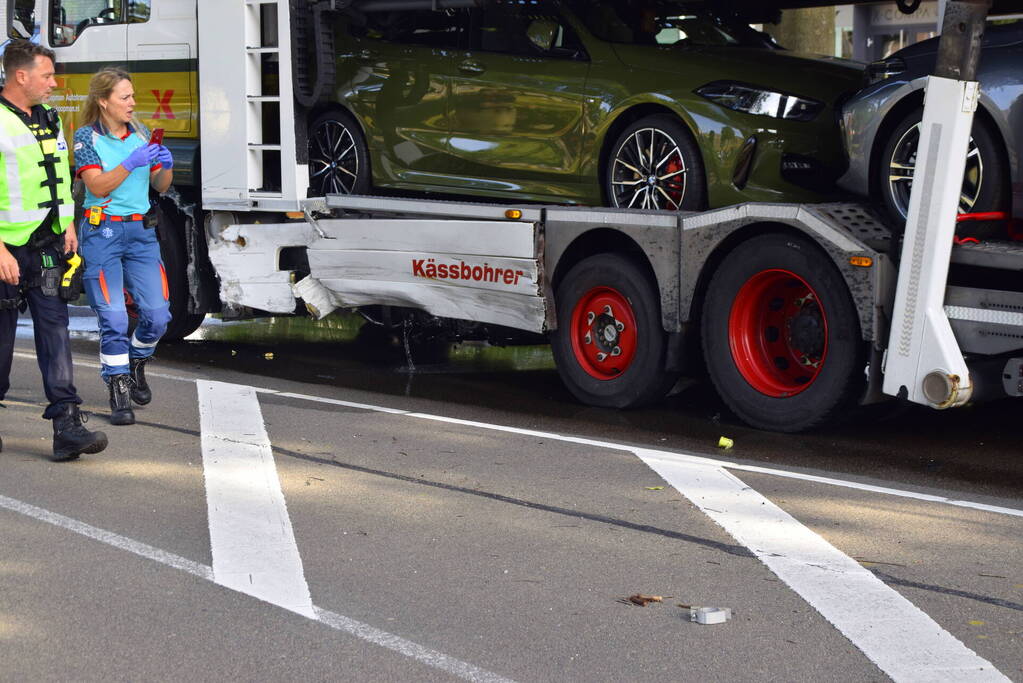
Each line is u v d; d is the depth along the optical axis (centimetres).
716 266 812
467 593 489
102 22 1097
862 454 729
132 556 530
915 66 740
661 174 863
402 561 525
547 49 923
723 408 865
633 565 523
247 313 1054
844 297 743
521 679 412
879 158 766
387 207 953
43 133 661
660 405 877
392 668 420
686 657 430
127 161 731
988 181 706
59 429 675
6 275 650
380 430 770
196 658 427
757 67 843
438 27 984
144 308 790
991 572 517
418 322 995
